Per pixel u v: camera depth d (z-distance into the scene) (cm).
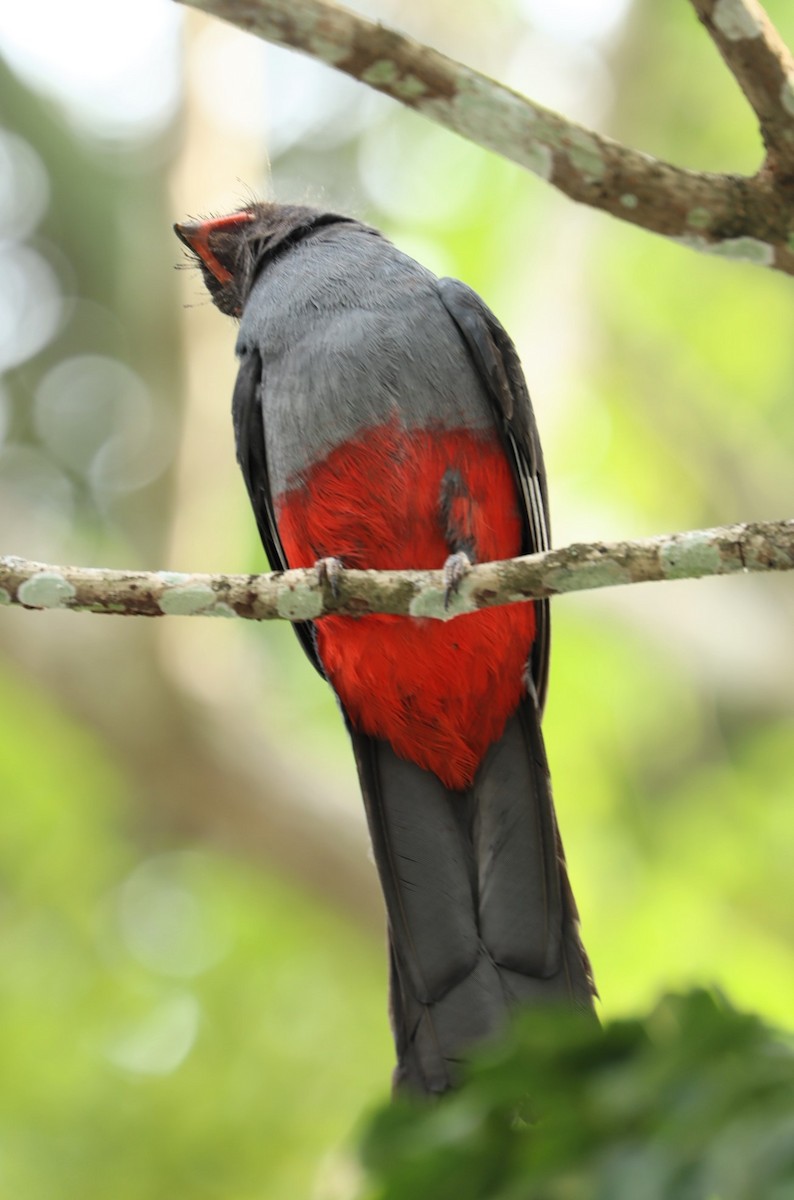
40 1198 1201
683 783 1428
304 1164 1242
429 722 753
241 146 1454
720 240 626
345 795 1405
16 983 1331
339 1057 1326
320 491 750
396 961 724
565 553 633
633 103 1471
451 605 648
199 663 1377
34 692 1387
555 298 1454
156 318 1448
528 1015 480
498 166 1459
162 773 1377
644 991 1180
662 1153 444
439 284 787
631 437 1511
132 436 1580
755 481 1525
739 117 1478
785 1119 432
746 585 1478
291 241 864
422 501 739
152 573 660
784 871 1284
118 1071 1286
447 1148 473
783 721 1463
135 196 1661
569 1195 454
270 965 1384
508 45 1490
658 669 1450
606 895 1261
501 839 743
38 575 653
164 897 1431
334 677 777
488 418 766
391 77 603
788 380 1508
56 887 1375
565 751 1338
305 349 764
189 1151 1244
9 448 1717
